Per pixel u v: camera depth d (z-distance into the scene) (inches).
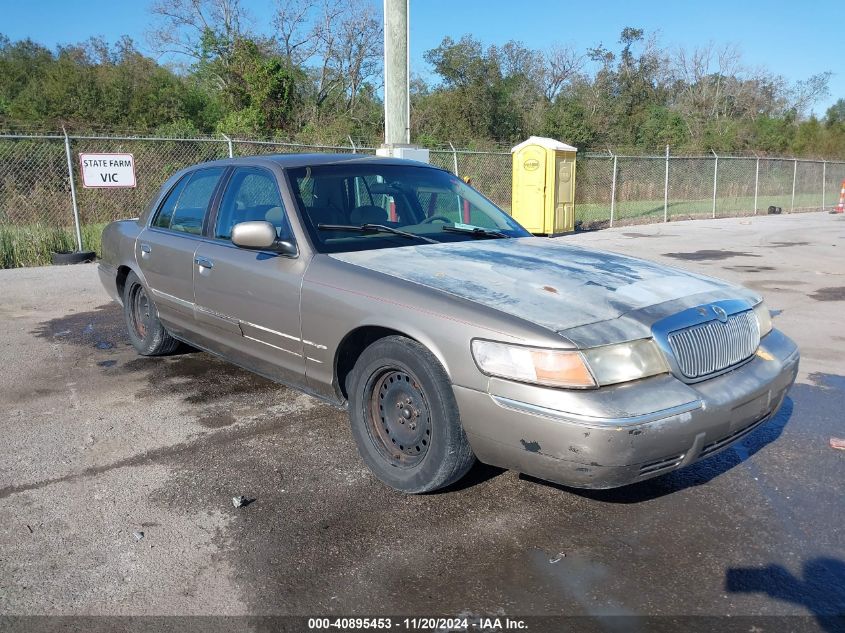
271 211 165.5
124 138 463.2
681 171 1058.1
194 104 1246.3
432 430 127.1
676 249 518.9
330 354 145.2
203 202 193.2
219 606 104.7
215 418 177.6
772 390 131.7
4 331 266.5
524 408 112.7
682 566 115.0
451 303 125.0
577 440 109.1
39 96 1169.4
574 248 167.9
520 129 1545.3
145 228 215.3
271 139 999.6
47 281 371.6
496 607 104.7
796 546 120.7
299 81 1469.0
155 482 143.2
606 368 112.5
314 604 105.3
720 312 128.2
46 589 108.4
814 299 329.1
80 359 228.8
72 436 165.6
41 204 542.6
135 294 226.4
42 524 126.7
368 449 141.3
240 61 1190.3
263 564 115.2
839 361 229.5
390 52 371.9
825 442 164.7
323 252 152.1
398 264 143.3
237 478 145.1
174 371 215.6
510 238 172.7
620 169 1025.5
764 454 157.9
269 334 160.9
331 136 976.9
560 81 1882.4
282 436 166.6
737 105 2126.0
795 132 1711.4
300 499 136.4
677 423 112.7
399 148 374.6
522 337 114.3
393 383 135.9
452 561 116.2
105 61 1633.9
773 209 920.9
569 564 115.5
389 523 127.6
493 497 137.4
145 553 118.0
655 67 2081.7
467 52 1545.3
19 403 187.6
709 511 132.6
